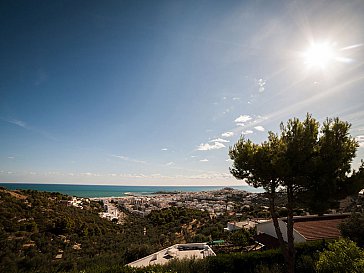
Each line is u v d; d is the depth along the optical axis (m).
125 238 37.53
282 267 12.96
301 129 11.83
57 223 34.31
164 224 54.56
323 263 8.45
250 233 25.98
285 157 11.46
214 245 25.11
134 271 11.15
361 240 15.95
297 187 11.86
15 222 31.91
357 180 10.88
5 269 19.75
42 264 21.73
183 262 13.92
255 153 12.45
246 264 13.44
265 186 12.58
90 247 30.28
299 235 18.12
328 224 20.48
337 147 11.20
